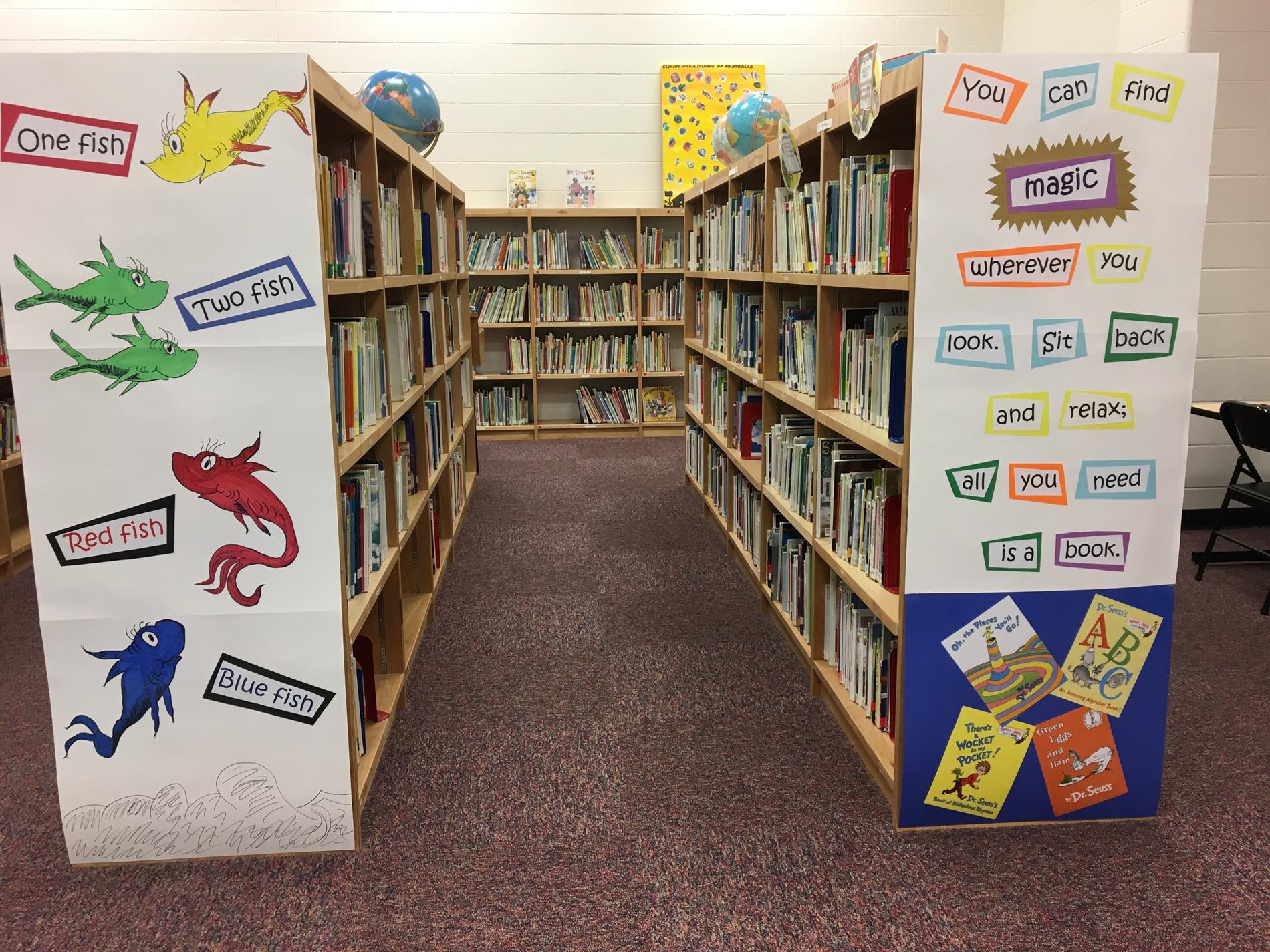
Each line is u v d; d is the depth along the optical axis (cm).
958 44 718
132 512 199
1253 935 187
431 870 213
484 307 738
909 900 200
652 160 739
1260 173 445
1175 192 198
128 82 182
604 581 414
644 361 759
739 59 723
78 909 200
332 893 205
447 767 258
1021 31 689
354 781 217
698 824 229
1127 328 203
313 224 190
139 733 209
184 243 189
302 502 202
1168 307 203
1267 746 263
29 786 249
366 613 231
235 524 202
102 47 669
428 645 345
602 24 715
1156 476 211
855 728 259
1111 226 199
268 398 197
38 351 191
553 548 463
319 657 209
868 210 244
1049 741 222
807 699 297
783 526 353
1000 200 196
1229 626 352
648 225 751
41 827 231
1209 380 467
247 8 680
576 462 666
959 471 207
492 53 714
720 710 291
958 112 192
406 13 700
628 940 189
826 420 273
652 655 334
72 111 182
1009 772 223
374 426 259
